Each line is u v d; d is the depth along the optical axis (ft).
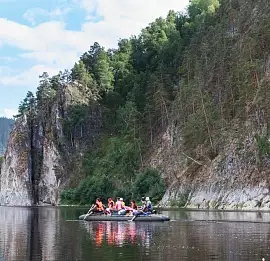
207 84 430.61
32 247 116.26
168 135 460.96
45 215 282.97
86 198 499.10
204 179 343.26
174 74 556.51
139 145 493.77
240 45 414.62
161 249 107.65
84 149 597.52
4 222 215.92
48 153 610.65
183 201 351.87
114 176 496.23
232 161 320.50
